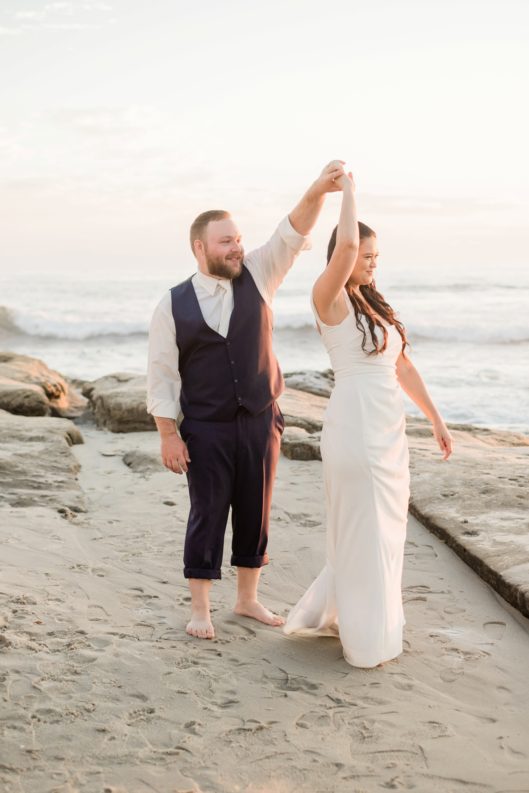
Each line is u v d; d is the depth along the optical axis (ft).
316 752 9.59
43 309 118.93
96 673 11.39
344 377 11.91
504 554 15.48
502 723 10.35
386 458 11.79
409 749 9.67
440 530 17.35
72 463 23.36
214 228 12.34
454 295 133.90
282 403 31.37
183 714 10.43
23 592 14.20
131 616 13.60
